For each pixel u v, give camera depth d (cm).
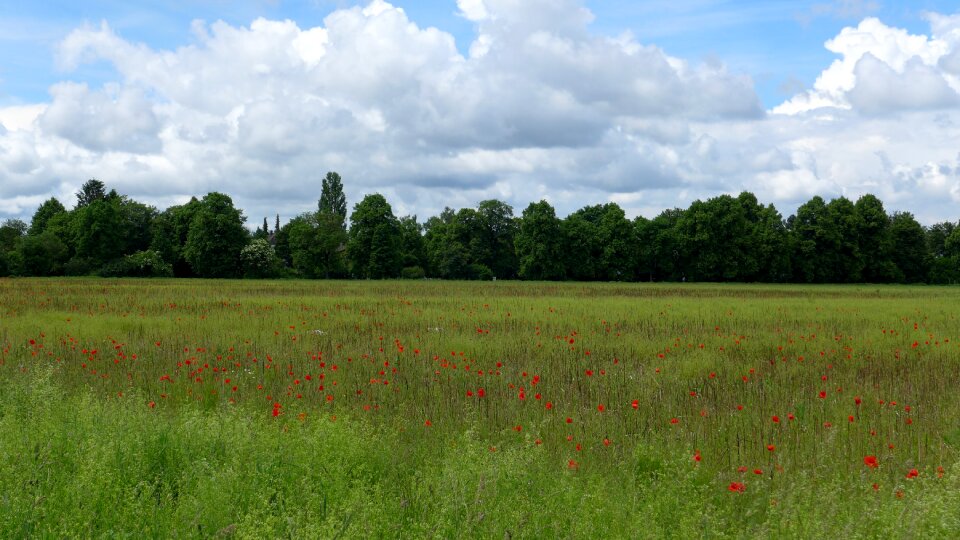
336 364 1210
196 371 1126
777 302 3344
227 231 8319
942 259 9512
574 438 789
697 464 638
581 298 3634
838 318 2306
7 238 8981
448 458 629
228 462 594
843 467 689
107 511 490
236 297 3416
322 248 8831
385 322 2081
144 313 2323
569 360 1366
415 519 512
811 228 9112
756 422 855
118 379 1115
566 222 9512
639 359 1404
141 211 8988
